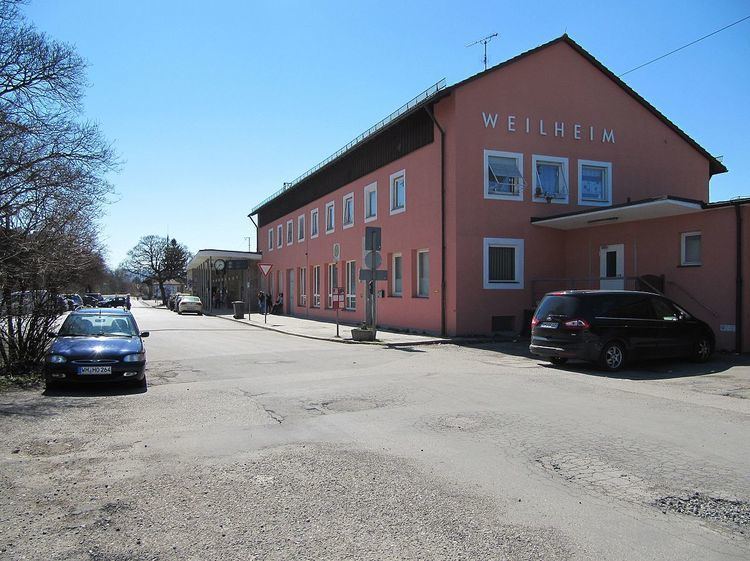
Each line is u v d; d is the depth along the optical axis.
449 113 18.73
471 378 10.73
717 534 4.02
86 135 12.08
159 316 41.28
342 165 28.38
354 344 17.73
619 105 21.20
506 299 19.00
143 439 6.49
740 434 6.63
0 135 10.68
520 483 5.01
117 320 11.36
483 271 18.70
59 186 11.55
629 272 17.80
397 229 22.22
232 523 4.17
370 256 18.34
